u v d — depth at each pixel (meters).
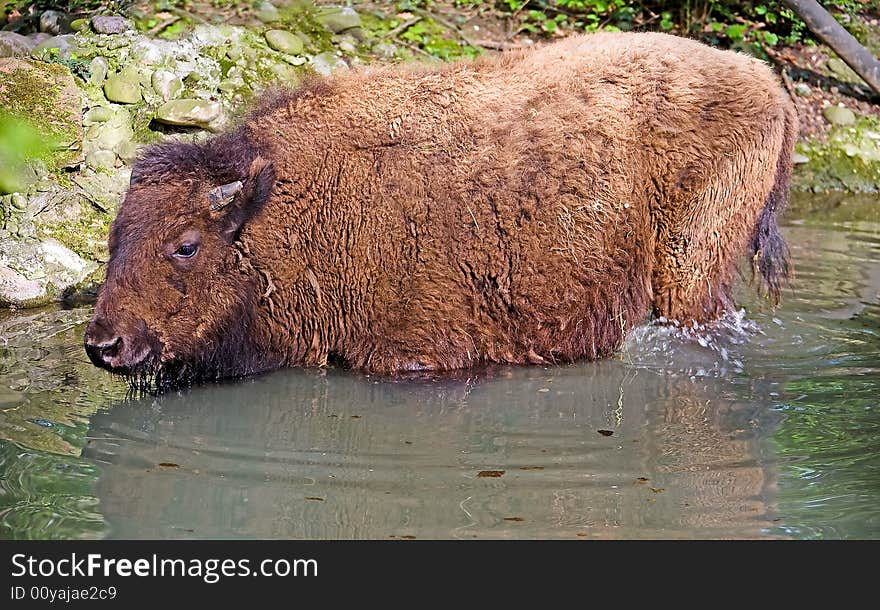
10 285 7.07
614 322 5.85
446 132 5.65
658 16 11.14
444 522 4.14
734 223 5.84
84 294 7.29
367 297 5.66
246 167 5.52
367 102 5.75
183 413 5.24
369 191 5.61
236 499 4.33
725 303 6.07
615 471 4.59
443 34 10.34
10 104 7.48
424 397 5.46
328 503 4.29
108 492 4.37
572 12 11.16
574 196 5.62
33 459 4.65
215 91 8.45
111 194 7.81
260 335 5.75
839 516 4.21
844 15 11.51
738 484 4.48
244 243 5.54
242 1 9.61
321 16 9.73
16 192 7.40
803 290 7.11
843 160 10.27
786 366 5.84
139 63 8.41
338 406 5.35
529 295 5.68
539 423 5.12
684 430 5.02
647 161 5.71
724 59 5.88
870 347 6.12
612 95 5.71
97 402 5.36
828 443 4.88
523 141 5.62
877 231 8.65
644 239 5.79
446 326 5.67
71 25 9.01
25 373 5.72
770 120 5.79
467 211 5.58
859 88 10.94
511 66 5.88
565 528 4.11
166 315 5.38
